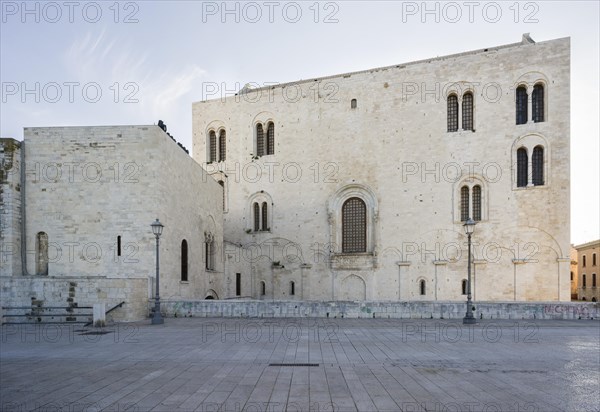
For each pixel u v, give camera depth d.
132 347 15.45
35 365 12.52
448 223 40.66
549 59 38.31
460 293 39.66
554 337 17.89
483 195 39.81
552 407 8.79
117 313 23.16
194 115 50.62
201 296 34.22
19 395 9.55
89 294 23.36
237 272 43.28
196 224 33.56
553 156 37.88
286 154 46.62
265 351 14.67
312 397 9.35
